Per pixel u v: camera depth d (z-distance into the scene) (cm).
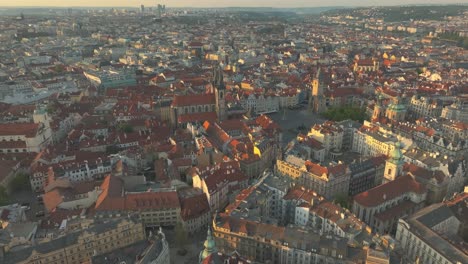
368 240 19575
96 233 19738
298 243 19175
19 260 17988
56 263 18988
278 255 19725
